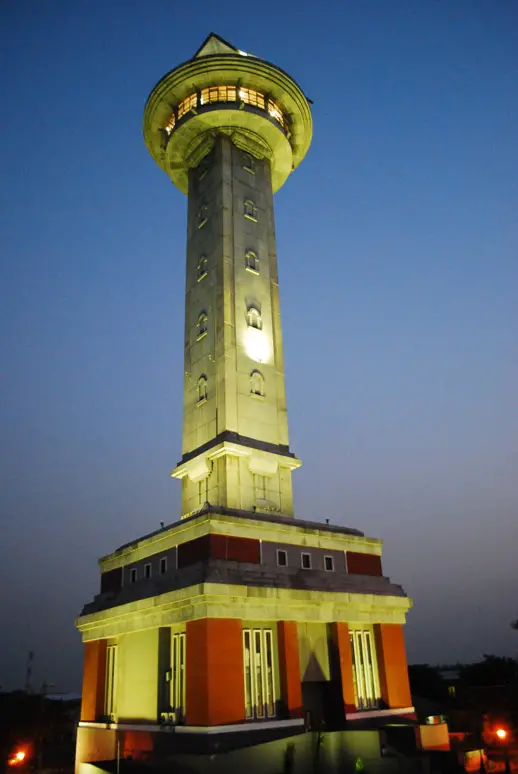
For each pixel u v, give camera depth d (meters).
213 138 65.38
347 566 48.44
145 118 68.44
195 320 59.00
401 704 45.94
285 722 38.72
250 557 42.62
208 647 36.88
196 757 34.00
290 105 67.75
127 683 44.59
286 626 41.41
